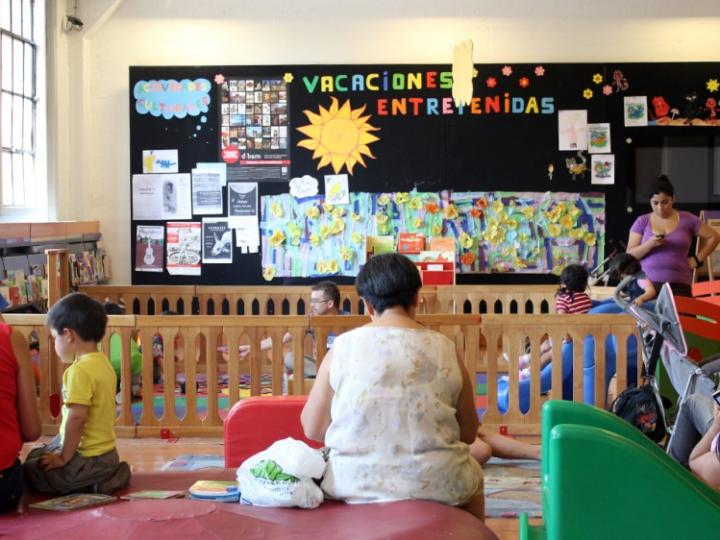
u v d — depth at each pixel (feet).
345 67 28.71
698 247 23.11
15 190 26.09
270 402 13.23
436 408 10.03
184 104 28.81
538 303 25.26
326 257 28.84
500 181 28.71
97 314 12.19
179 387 22.38
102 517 10.37
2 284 22.00
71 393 11.80
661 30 29.22
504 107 28.63
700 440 10.80
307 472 10.57
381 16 29.35
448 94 28.63
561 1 29.12
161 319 18.48
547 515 9.54
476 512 10.93
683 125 28.58
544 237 28.71
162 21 29.45
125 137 29.55
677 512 8.44
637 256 22.52
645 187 28.66
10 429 11.24
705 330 15.19
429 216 28.71
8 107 25.50
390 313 10.35
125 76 29.55
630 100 28.55
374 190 28.78
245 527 9.86
